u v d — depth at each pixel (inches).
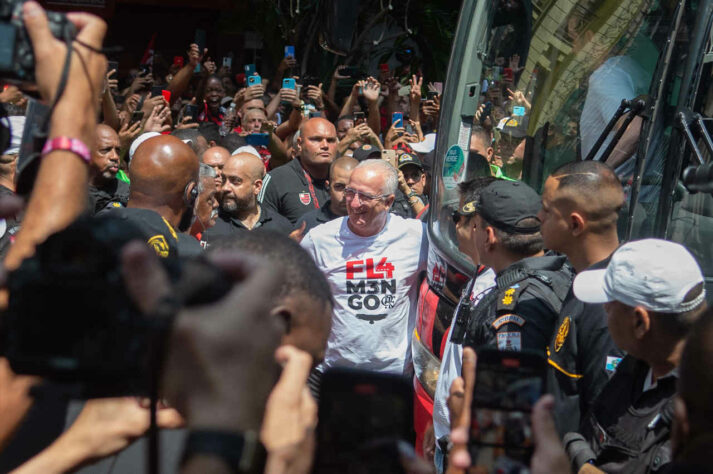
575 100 129.4
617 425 68.2
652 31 120.6
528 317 91.3
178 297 36.4
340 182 185.3
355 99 283.9
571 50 129.7
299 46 416.2
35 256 36.5
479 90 135.9
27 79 46.5
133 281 35.8
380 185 147.6
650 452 64.1
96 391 37.0
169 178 106.8
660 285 65.6
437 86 320.5
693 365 48.1
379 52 455.5
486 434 48.9
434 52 448.8
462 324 106.6
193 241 108.6
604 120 126.3
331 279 152.6
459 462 47.9
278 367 42.7
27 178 48.6
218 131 275.6
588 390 84.4
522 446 48.5
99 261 35.6
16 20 45.6
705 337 47.9
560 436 84.4
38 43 45.9
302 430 41.3
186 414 36.6
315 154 214.2
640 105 109.7
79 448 49.0
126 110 252.7
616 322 69.1
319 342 46.6
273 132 248.7
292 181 215.2
